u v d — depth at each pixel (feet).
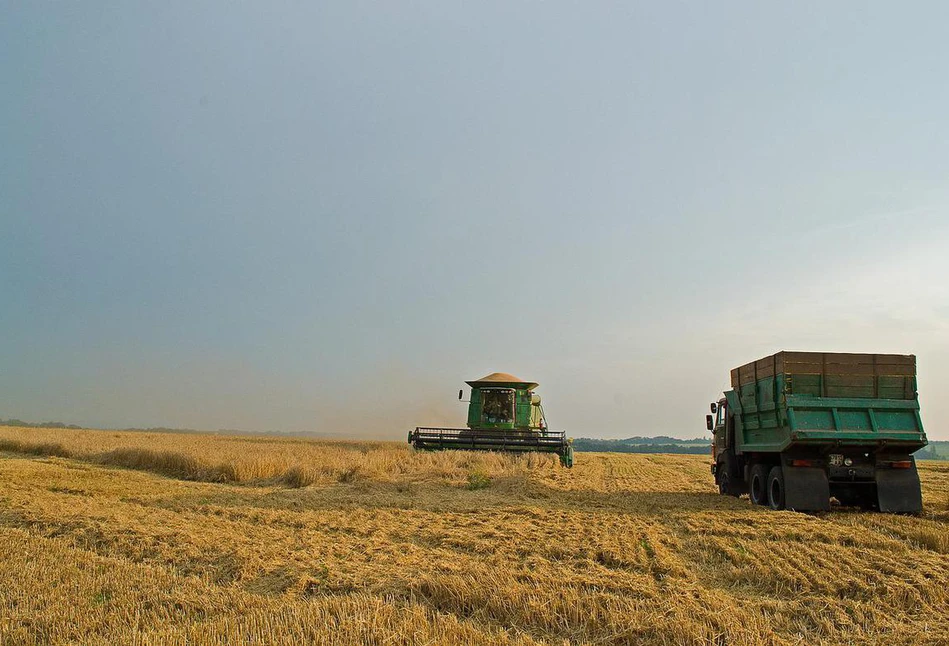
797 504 44.39
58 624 21.35
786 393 45.50
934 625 21.34
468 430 90.38
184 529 36.14
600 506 47.93
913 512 44.60
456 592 23.70
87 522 37.24
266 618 21.29
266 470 68.13
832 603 23.17
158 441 124.47
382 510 44.55
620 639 20.29
